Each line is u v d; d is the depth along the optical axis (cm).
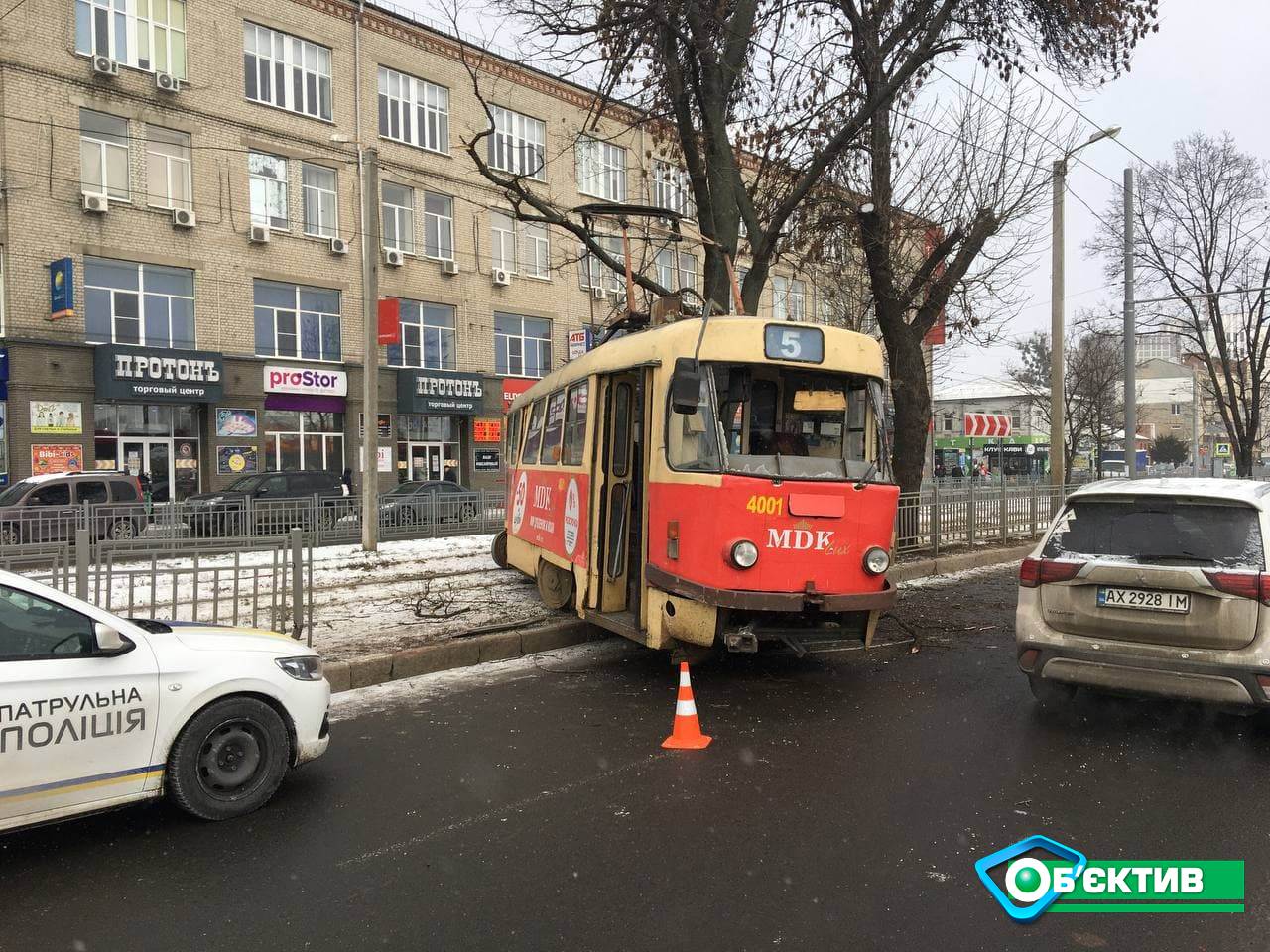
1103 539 578
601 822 430
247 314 2517
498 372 3181
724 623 643
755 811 443
